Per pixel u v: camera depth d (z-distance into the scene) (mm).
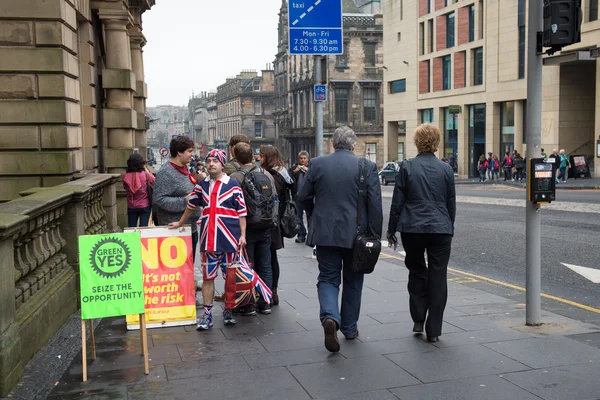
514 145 43312
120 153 14391
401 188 5742
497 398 4348
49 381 4809
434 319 5652
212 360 5301
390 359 5219
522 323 6277
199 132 151250
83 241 5051
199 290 8258
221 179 6312
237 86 105250
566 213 17406
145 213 11141
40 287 6023
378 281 8648
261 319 6707
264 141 102250
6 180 9469
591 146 38188
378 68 63594
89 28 12938
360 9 71812
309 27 11938
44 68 9352
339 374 4891
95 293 5047
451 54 49969
